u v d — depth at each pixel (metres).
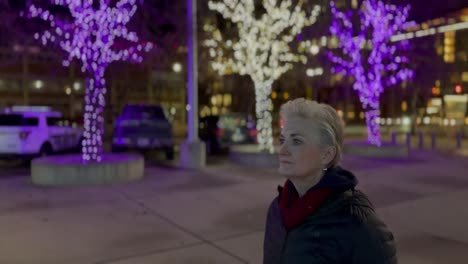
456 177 10.47
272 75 13.14
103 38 10.15
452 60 33.81
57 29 9.80
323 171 1.76
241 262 4.73
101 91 10.41
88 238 5.64
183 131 39.00
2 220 6.54
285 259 1.68
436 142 22.19
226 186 9.37
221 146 17.02
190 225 6.26
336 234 1.59
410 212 6.99
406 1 14.87
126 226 6.21
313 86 29.98
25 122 13.34
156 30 13.72
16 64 53.78
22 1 10.12
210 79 38.53
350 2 14.71
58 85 57.56
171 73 65.50
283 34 14.11
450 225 6.21
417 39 26.50
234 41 15.64
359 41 14.46
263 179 10.29
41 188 9.20
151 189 9.05
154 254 5.00
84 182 9.55
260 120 13.45
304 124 1.73
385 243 1.61
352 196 1.65
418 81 30.64
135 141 14.88
